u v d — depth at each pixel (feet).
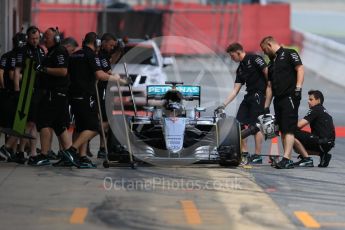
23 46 149.48
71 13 419.95
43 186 125.18
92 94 142.31
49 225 100.17
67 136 144.77
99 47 151.64
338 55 376.07
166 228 99.55
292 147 149.18
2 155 157.17
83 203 113.09
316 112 151.23
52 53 140.36
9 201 114.01
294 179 135.54
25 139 150.30
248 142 193.57
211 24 442.09
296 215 107.86
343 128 226.17
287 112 147.13
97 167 145.28
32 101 147.74
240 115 160.15
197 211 108.99
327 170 147.23
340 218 106.42
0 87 150.30
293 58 146.41
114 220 103.19
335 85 365.61
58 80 141.79
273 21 449.89
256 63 157.89
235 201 115.85
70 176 134.31
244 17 446.60
